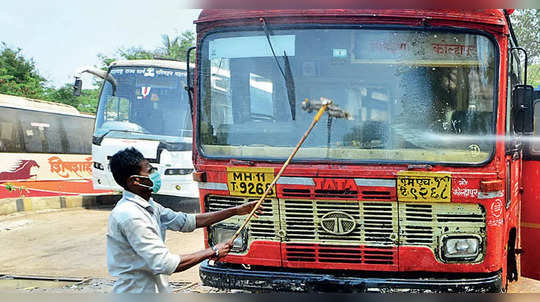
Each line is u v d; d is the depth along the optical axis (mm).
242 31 3951
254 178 3805
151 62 10562
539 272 5250
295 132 3820
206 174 3963
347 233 3660
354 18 3732
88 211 12289
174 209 11656
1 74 22891
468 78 3635
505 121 3641
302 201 3723
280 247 3785
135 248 2566
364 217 3643
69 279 5727
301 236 3746
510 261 4867
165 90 10359
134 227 2570
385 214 3615
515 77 4859
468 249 3551
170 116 10219
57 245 7949
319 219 3705
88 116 14555
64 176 13258
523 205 5324
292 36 3844
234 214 3359
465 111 3633
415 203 3572
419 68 3682
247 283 3742
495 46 3619
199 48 4078
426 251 3580
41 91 24141
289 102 3844
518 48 4027
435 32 3658
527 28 13297
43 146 12609
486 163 3539
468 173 3518
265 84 3904
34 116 12461
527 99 3963
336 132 3727
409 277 3633
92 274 6141
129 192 2707
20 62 24234
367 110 3725
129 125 10242
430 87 3670
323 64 3793
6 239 8445
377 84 3729
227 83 4004
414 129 3658
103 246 7859
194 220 3137
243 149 3922
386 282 3508
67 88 25938
